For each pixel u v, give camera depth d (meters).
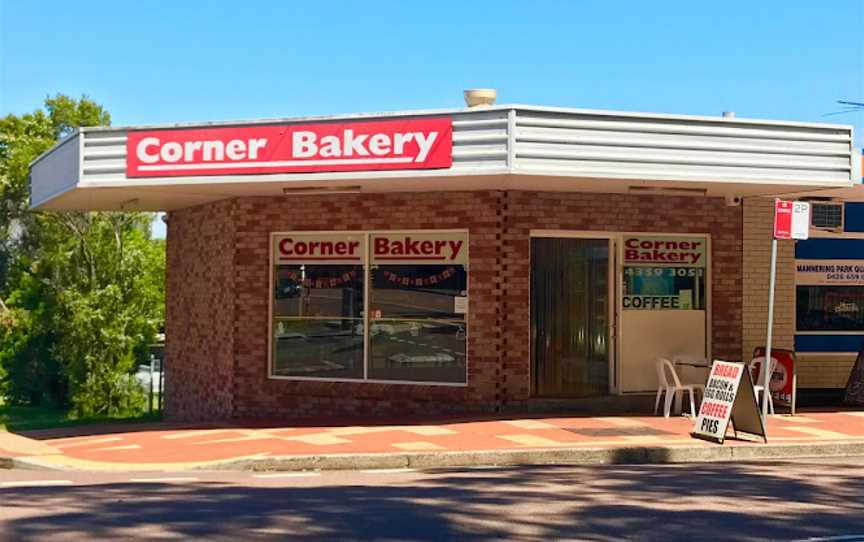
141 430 15.33
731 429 14.11
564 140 13.58
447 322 15.58
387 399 15.81
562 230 15.64
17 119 33.78
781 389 15.89
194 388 18.19
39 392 33.50
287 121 14.21
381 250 15.93
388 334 15.91
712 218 16.53
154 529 7.51
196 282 18.20
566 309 15.89
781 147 14.53
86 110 33.91
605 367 16.09
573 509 8.48
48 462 12.29
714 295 16.56
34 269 31.95
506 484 10.02
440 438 13.19
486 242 15.30
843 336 17.73
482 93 15.00
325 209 16.14
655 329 16.31
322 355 16.28
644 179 13.94
